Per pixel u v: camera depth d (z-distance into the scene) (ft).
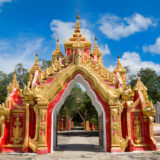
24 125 40.47
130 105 39.34
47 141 38.19
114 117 38.52
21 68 127.75
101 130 45.39
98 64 43.27
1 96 125.29
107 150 38.19
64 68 42.19
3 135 39.22
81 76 41.81
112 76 42.11
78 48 42.57
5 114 40.09
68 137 95.20
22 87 119.34
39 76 42.32
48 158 32.24
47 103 39.09
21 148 39.11
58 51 58.03
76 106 134.51
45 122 38.32
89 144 56.49
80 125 318.65
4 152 38.27
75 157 33.12
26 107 39.55
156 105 112.06
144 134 40.32
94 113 110.42
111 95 39.37
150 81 154.10
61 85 40.06
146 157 32.50
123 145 37.88
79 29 54.13
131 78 132.26
